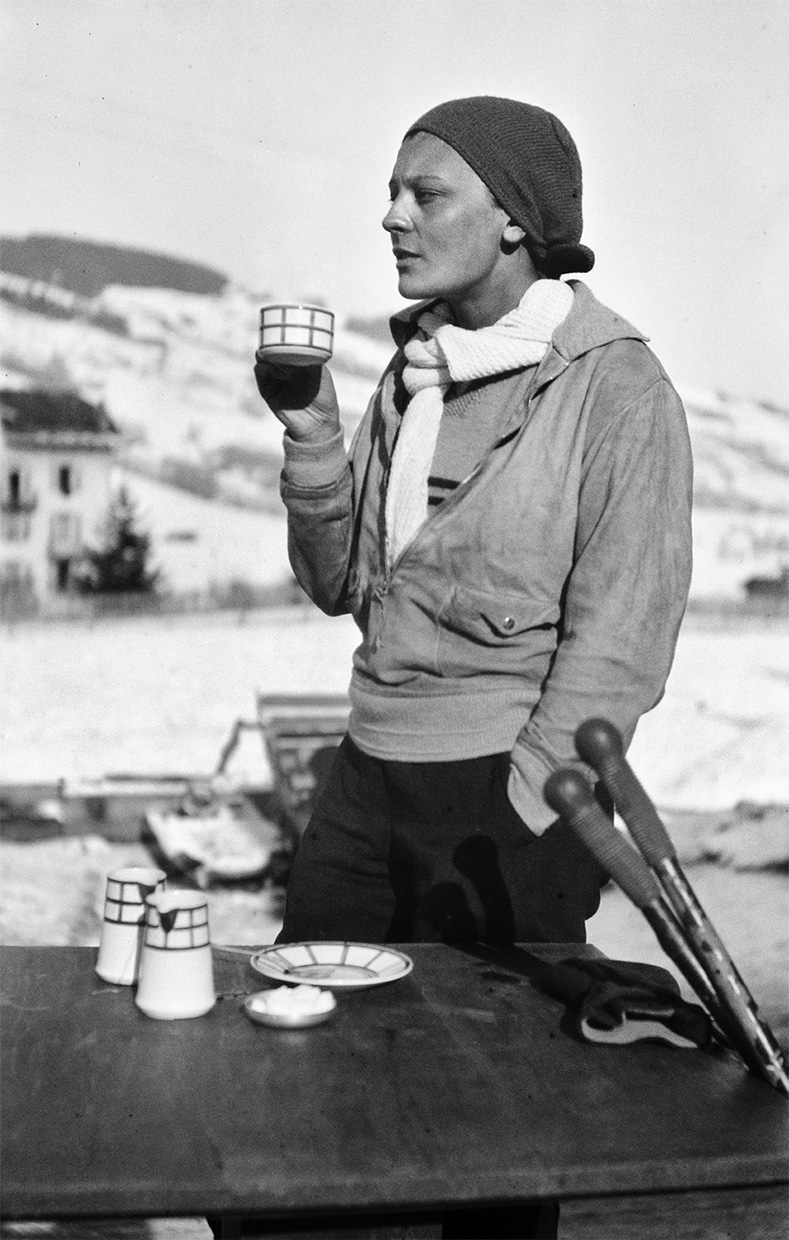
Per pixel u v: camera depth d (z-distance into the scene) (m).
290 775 4.52
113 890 1.66
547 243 1.97
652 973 1.63
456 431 1.99
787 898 4.39
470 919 1.92
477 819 1.92
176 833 4.38
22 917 4.00
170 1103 1.33
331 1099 1.34
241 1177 1.20
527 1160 1.24
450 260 1.93
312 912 2.05
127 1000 1.59
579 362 1.91
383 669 1.99
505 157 1.90
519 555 1.89
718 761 4.79
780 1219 1.33
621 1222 1.33
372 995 1.63
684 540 1.85
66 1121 1.28
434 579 1.94
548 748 1.76
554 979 1.62
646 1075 1.43
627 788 1.45
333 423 2.09
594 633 1.79
